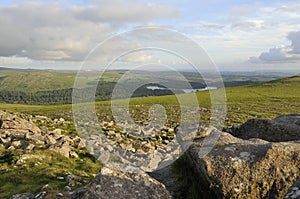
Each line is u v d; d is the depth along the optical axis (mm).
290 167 10781
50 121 38375
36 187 14672
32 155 19562
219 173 11102
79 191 11578
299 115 18828
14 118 29031
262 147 11711
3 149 21141
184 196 12812
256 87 119188
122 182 11164
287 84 120625
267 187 10570
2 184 15383
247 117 49781
